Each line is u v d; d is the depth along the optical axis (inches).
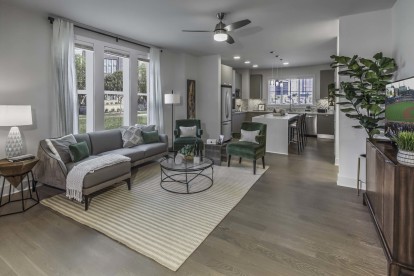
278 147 245.8
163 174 175.0
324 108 351.9
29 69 144.1
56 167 128.4
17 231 99.7
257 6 136.8
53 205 123.6
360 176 143.7
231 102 321.7
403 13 117.2
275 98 393.7
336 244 90.6
